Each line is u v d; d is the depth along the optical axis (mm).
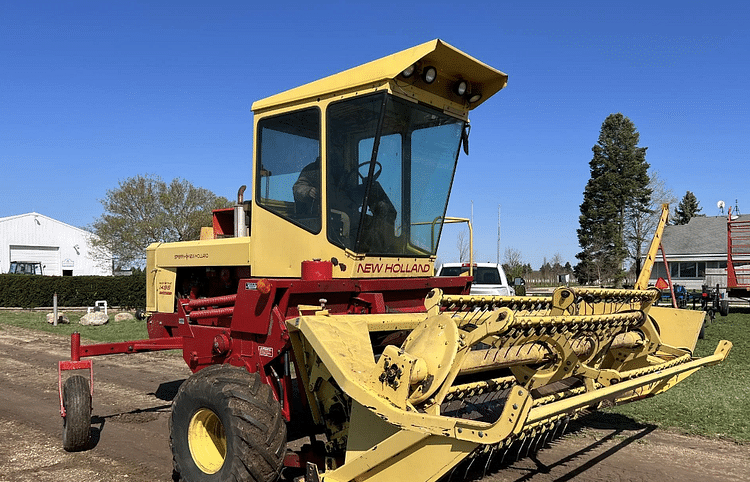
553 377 4207
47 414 6996
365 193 4609
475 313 3549
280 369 4336
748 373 9047
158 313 6582
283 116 5094
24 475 4906
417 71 4840
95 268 48000
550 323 3568
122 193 36125
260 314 4305
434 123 5215
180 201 37094
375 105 4574
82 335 15055
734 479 4781
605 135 47906
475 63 4918
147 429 6363
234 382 4043
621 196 46656
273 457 3836
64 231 47094
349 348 3518
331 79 4785
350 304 4852
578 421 6367
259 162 5273
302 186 4902
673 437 5867
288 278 4980
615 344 4824
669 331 5461
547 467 4977
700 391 7750
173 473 4961
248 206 5898
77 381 5609
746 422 6352
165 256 6566
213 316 5082
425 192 5258
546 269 56844
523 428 3094
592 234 47594
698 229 42188
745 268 22156
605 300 4578
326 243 4715
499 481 4645
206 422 4305
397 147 4859
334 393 3820
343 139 4723
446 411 3992
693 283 39844
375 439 3340
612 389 3729
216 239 5906
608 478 4770
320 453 4023
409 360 3127
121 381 9180
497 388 4250
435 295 3461
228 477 3826
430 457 3053
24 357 11703
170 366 10586
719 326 17016
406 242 5121
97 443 5840
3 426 6453
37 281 25578
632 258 46500
